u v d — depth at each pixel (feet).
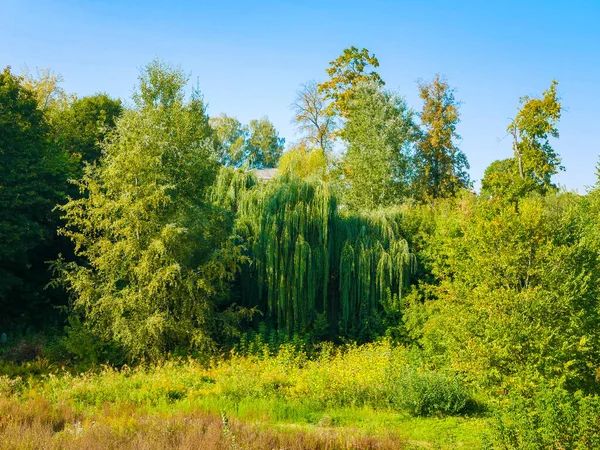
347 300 84.99
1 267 81.30
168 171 74.74
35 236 78.89
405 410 48.65
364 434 40.37
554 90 125.08
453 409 48.24
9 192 72.59
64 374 59.00
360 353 71.77
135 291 69.77
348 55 136.15
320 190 83.56
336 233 86.48
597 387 48.47
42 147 84.58
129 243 67.82
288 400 49.96
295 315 79.66
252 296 83.46
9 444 31.81
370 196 114.83
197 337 67.31
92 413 42.47
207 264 70.79
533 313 48.26
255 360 68.33
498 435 33.60
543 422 32.68
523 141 129.90
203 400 48.39
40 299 85.81
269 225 80.53
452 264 68.90
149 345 68.44
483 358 48.78
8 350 68.90
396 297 85.20
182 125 78.54
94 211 68.23
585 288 47.26
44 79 124.57
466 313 53.52
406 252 88.07
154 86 79.66
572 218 56.29
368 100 120.88
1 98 76.84
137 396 49.08
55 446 32.65
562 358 46.60
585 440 31.71
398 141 117.91
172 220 71.20
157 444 32.91
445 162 137.39
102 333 68.74
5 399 43.73
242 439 35.50
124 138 71.51
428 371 55.42
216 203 82.28
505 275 52.13
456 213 90.43
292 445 35.47
